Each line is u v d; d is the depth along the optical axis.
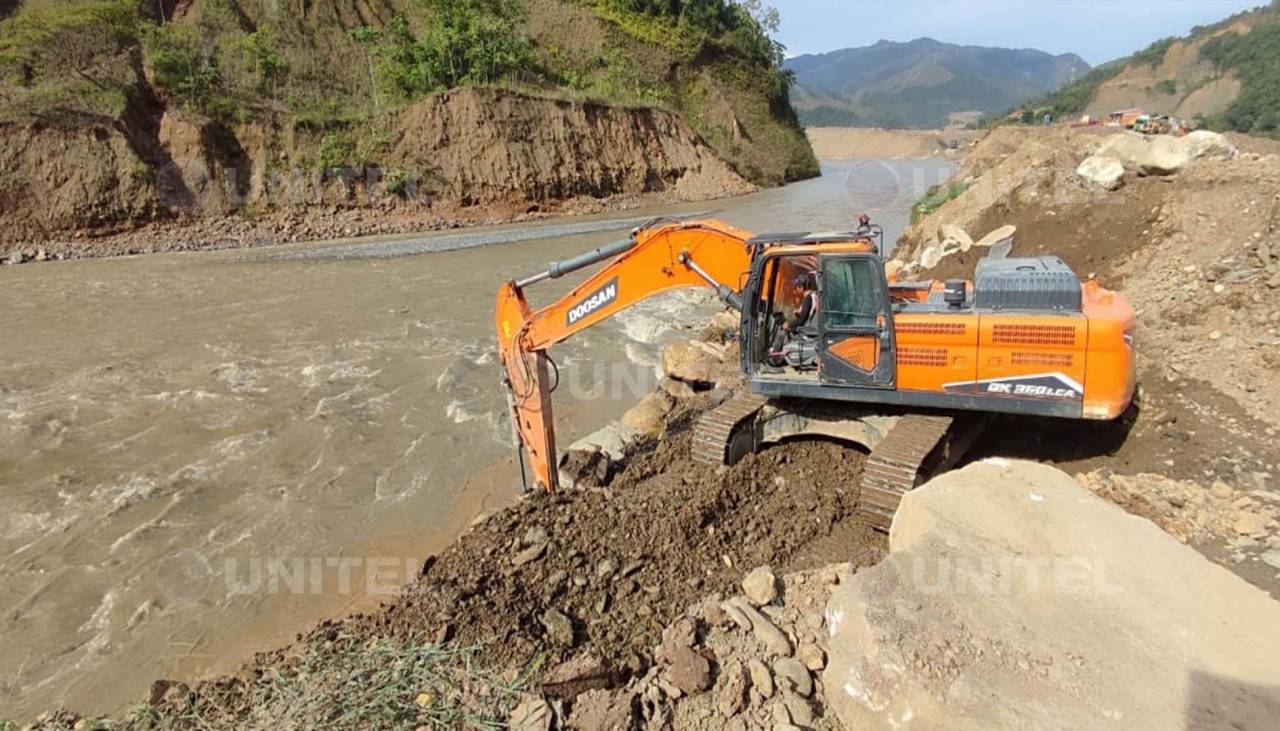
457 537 7.34
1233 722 3.24
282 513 7.81
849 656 3.92
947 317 6.32
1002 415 7.70
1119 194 12.92
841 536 6.10
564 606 5.30
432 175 33.34
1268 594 4.36
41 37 27.91
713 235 6.96
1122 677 3.51
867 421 7.01
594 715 4.08
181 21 34.06
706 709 4.12
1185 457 6.45
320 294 17.88
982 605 4.03
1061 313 6.17
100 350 13.27
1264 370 7.28
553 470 7.25
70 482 8.40
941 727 3.40
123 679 5.46
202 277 19.98
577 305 7.19
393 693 4.43
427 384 11.54
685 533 6.07
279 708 4.46
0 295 17.67
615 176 41.12
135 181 26.42
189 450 9.26
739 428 7.24
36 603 6.35
